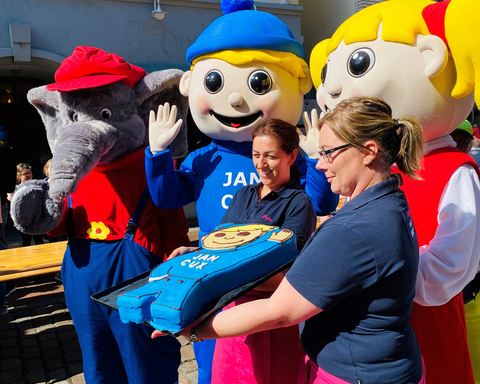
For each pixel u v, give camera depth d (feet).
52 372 11.51
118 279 8.07
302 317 4.05
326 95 7.38
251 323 4.15
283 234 5.45
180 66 24.39
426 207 6.15
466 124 9.14
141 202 8.27
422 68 6.27
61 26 21.68
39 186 7.99
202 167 8.70
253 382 6.03
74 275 8.26
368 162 4.17
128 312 4.30
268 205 6.46
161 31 23.62
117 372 8.52
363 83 6.52
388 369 4.16
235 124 8.14
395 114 6.58
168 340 8.49
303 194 6.46
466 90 6.07
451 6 5.82
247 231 5.67
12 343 13.15
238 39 7.68
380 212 4.03
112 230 8.16
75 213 8.26
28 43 20.72
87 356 8.32
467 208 5.80
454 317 6.23
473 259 5.81
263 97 7.89
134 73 8.68
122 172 8.35
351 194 4.43
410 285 4.12
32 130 27.99
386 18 6.39
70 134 7.59
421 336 6.13
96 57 8.20
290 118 8.42
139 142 8.53
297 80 8.49
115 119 8.24
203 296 4.37
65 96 8.23
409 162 4.21
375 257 3.88
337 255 3.91
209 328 4.36
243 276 4.79
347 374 4.26
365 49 6.53
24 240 19.98
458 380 6.28
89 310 8.13
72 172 7.07
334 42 7.08
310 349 4.61
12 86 27.02
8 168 18.47
